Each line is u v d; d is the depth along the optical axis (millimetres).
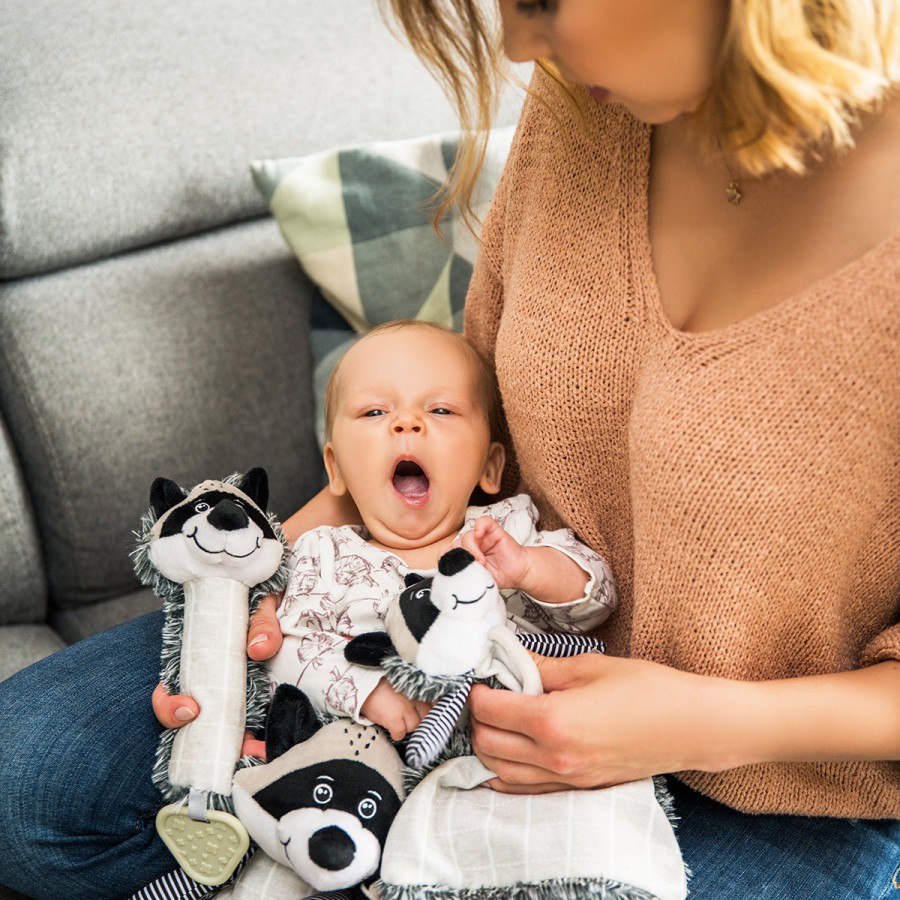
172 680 923
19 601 1382
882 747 787
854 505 770
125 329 1348
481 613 842
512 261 1005
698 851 876
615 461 912
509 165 1010
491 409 1095
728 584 795
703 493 778
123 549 1388
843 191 774
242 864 892
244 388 1410
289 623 940
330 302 1422
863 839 901
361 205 1360
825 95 683
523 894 789
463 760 860
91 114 1321
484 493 1157
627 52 690
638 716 775
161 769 894
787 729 780
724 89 705
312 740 868
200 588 925
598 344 876
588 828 798
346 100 1447
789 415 758
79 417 1328
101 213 1322
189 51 1387
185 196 1372
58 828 887
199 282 1391
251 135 1398
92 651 1028
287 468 1455
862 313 732
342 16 1476
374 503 1021
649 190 872
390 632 866
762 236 807
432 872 804
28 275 1333
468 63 899
